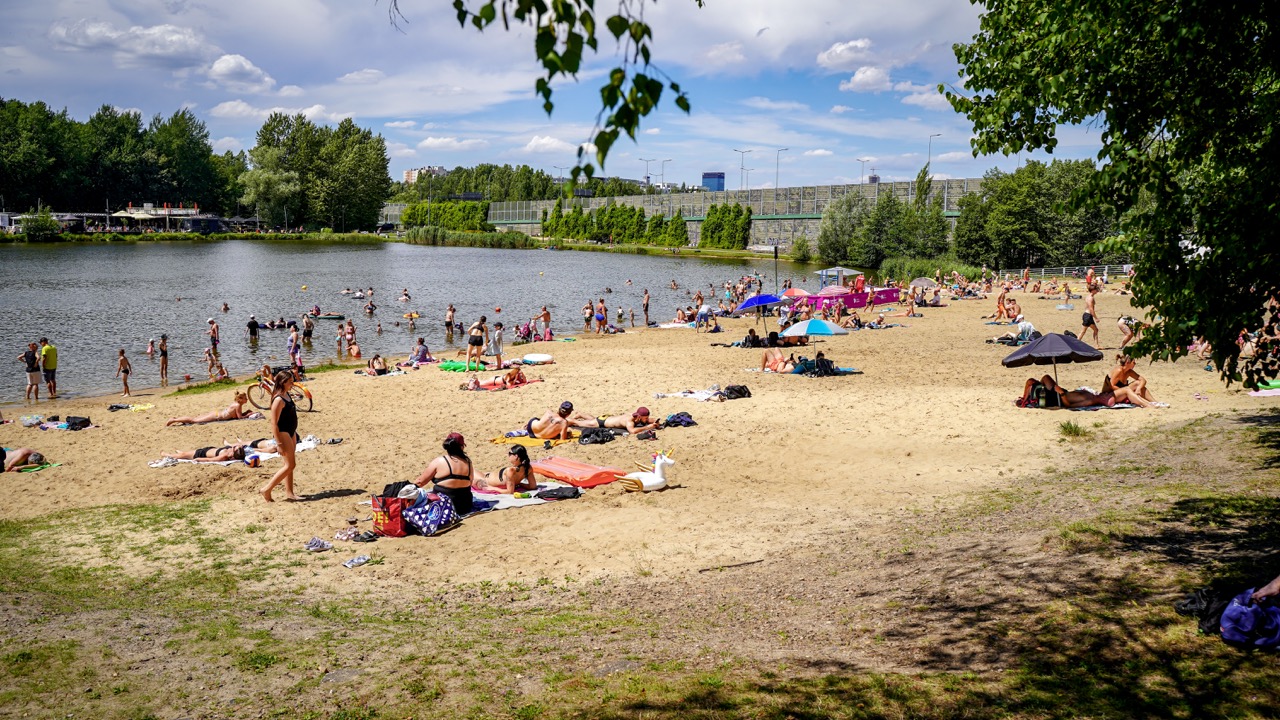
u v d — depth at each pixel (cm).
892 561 857
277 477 1238
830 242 9356
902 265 7481
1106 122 741
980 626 637
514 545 1020
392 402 2091
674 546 996
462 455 1152
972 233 7369
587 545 1012
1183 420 1478
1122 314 3831
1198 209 692
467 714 552
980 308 4462
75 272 6919
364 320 4441
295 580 911
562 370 2577
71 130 12950
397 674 625
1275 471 998
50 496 1307
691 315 4197
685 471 1380
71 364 3025
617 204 14112
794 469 1372
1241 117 685
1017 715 495
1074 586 689
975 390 2011
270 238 13550
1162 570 691
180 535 1081
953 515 1023
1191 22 628
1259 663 521
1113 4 681
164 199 13938
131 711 567
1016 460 1345
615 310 5116
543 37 365
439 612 804
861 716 511
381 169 15225
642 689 572
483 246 13575
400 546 1031
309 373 2728
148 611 793
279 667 644
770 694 549
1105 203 743
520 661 648
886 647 624
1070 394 1719
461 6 407
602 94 362
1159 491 973
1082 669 543
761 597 793
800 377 2330
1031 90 876
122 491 1323
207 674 630
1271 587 557
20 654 661
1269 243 622
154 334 3769
